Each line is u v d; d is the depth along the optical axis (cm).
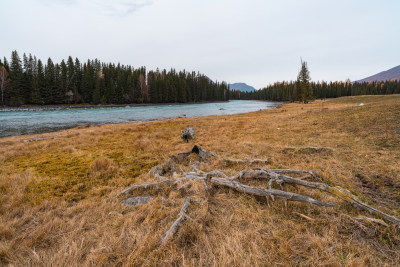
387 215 304
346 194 357
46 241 290
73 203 415
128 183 526
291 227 311
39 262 242
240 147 888
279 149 820
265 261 242
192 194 427
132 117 3328
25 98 4916
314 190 427
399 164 543
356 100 4212
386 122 1084
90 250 264
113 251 263
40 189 480
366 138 865
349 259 238
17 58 4956
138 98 7150
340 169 550
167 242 269
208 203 385
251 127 1589
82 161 743
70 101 5709
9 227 310
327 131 1126
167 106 6706
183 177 512
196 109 5434
